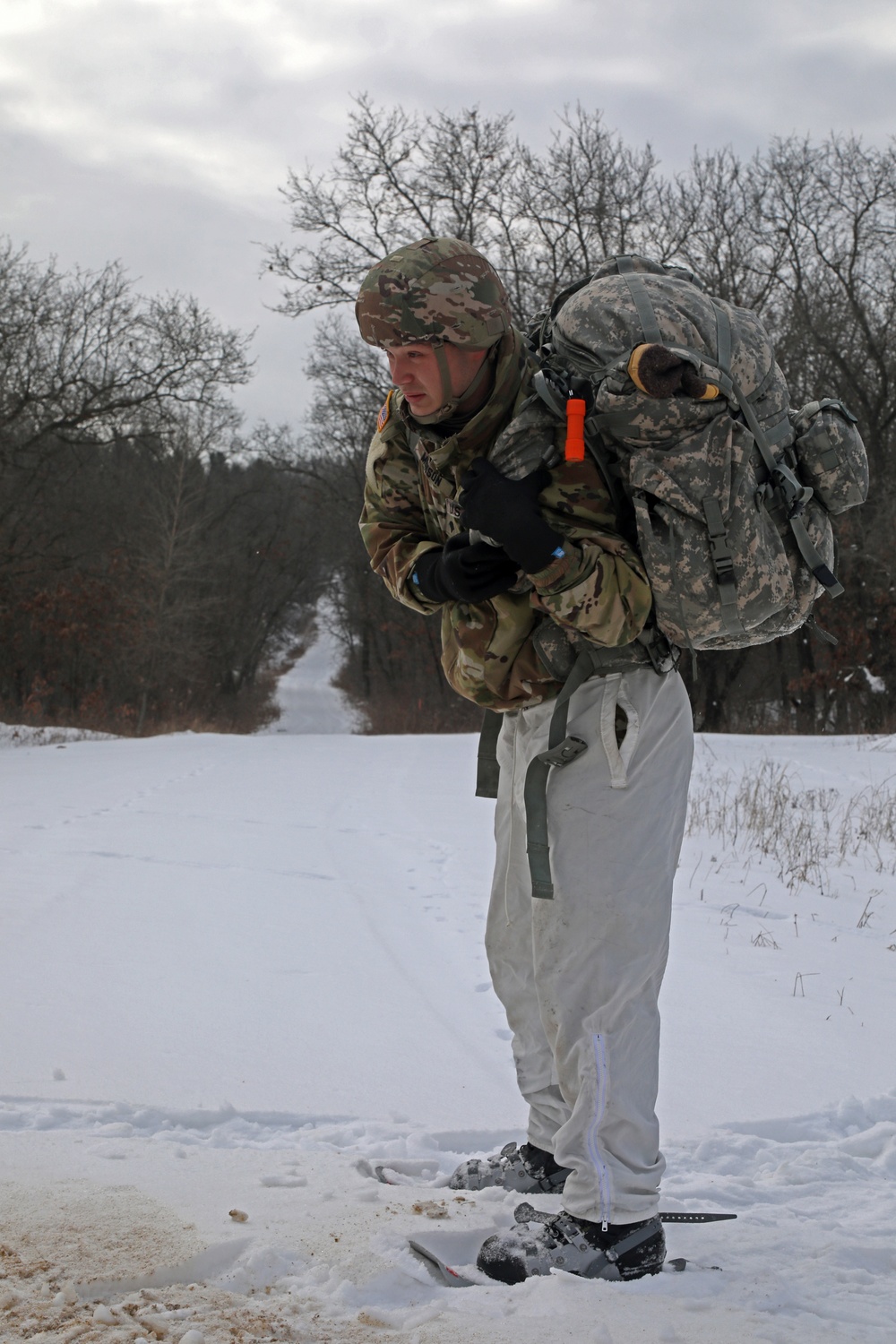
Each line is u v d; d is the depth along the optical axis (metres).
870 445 32.03
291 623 66.81
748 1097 3.36
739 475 2.07
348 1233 2.28
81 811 9.45
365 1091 3.27
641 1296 2.07
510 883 2.52
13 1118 2.95
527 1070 2.58
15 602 33.66
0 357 31.00
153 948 4.79
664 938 2.28
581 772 2.23
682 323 2.13
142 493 38.47
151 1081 3.26
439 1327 1.93
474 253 2.25
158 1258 2.12
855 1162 2.87
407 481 2.55
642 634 2.22
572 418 2.07
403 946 5.02
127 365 33.47
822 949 5.42
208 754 17.61
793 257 32.78
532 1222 2.30
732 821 9.77
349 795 11.29
